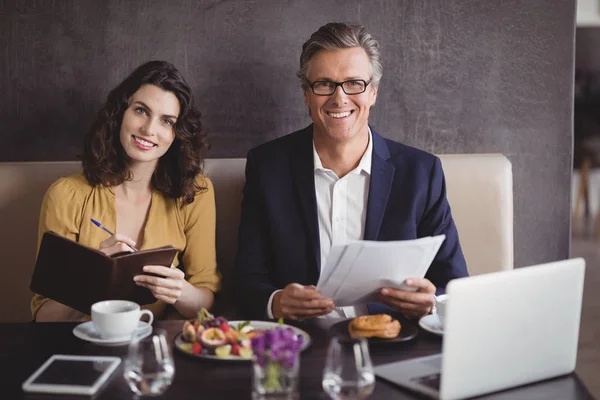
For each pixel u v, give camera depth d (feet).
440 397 3.53
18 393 3.67
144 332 4.63
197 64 7.23
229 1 7.16
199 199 6.51
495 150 7.59
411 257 4.77
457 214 7.04
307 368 4.01
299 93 7.36
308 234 6.02
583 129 17.99
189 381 3.82
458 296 3.43
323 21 7.25
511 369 3.73
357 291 4.98
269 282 6.10
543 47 7.48
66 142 7.27
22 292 6.82
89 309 5.08
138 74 6.08
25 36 7.09
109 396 3.65
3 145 7.25
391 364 4.05
